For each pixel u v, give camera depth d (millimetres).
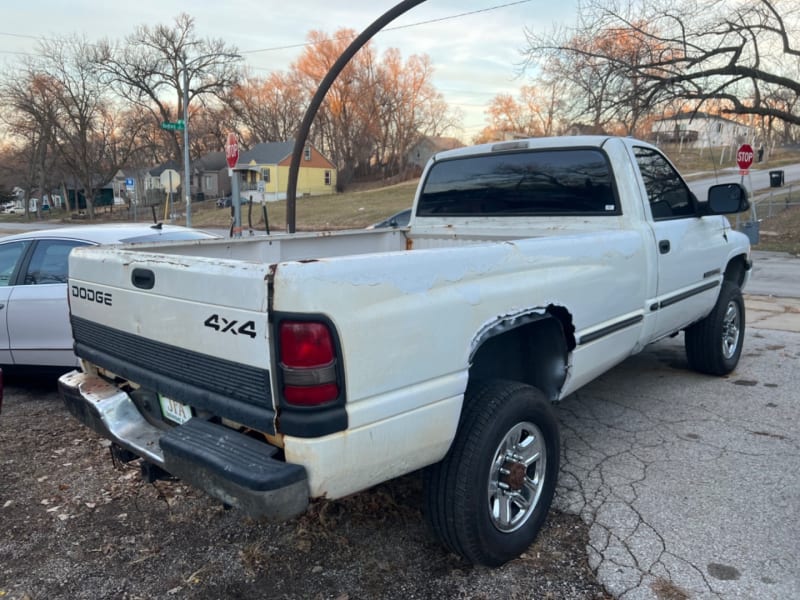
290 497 2176
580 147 4324
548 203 4543
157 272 2680
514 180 4711
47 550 3146
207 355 2480
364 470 2352
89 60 55125
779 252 18250
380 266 2340
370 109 71438
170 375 2719
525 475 2971
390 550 3082
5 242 5629
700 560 2918
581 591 2736
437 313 2525
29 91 55031
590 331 3514
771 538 3082
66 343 5289
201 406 2541
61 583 2887
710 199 4672
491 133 71750
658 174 4570
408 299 2422
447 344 2576
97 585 2869
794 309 9297
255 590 2811
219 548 3141
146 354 2852
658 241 4191
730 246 5457
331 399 2201
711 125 29453
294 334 2148
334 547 3117
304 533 3236
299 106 73500
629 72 19109
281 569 2953
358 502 3506
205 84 57969
